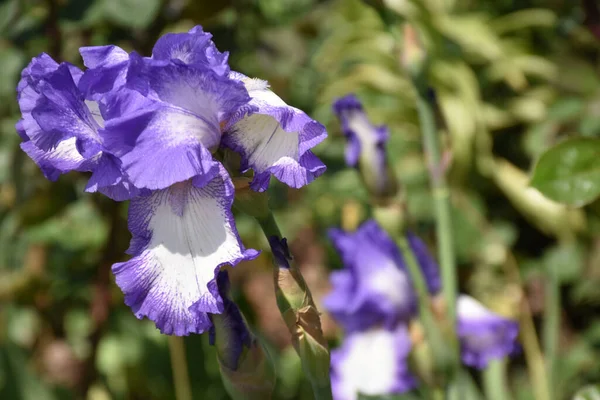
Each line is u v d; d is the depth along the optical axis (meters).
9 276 1.29
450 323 0.89
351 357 1.03
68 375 1.25
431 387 0.89
